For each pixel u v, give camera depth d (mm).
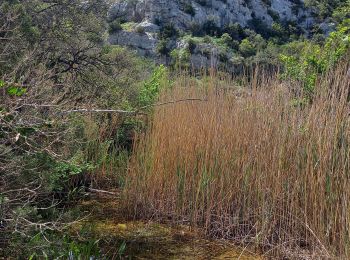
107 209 5535
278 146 4512
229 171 4859
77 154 4812
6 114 3078
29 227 3451
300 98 4641
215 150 4945
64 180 5137
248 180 4695
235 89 5215
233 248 4539
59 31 6332
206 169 4914
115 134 7434
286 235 4359
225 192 4852
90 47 6801
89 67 6949
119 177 6223
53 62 6191
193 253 4410
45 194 4234
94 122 6637
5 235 3326
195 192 5023
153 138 5484
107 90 6977
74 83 6094
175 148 5258
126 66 7785
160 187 5285
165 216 5242
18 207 3301
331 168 4133
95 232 4762
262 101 4824
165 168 5297
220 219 4836
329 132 4184
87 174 6246
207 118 5113
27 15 5070
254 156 4711
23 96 3457
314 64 5246
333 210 4062
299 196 4383
